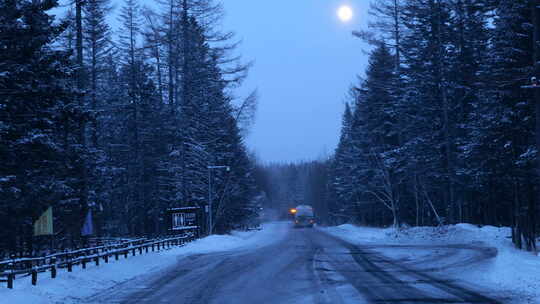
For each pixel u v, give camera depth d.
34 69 20.36
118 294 14.87
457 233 36.06
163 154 50.62
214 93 47.16
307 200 187.00
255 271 20.42
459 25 41.38
